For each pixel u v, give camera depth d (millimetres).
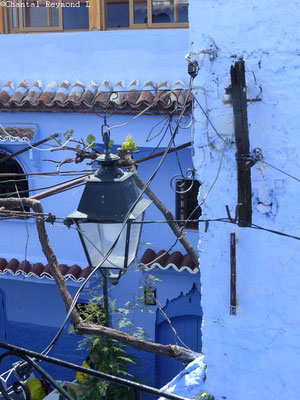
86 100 8508
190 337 9852
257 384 4781
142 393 9805
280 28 4277
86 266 9617
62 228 9727
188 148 9039
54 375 10703
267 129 4406
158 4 9242
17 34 9391
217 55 4465
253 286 4648
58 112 8906
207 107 4570
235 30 4387
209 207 4699
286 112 4352
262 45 4332
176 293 9703
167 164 9414
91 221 4055
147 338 9953
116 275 4383
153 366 10023
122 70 9016
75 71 9211
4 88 9164
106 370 8781
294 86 4305
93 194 4074
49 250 5324
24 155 9539
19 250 10023
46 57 9336
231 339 4797
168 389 5117
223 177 4621
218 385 4906
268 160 4441
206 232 4730
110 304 9023
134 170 6609
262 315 4668
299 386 4664
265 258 4582
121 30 8969
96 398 8750
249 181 4344
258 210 4531
